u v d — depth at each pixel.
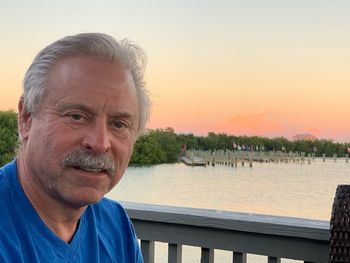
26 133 1.08
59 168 1.02
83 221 1.21
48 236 1.07
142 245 2.16
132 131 1.11
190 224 2.02
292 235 1.83
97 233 1.25
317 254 1.82
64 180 1.03
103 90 1.04
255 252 1.93
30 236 1.04
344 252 1.59
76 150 1.02
